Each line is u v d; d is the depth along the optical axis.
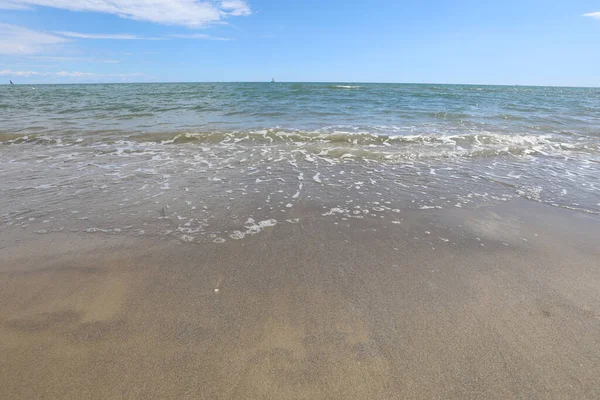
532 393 1.75
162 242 3.31
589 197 4.80
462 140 8.54
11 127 9.27
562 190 5.09
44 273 2.74
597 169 6.26
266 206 4.32
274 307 2.38
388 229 3.73
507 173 5.96
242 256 3.08
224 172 5.80
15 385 1.72
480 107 17.06
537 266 3.00
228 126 10.01
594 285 2.72
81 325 2.16
